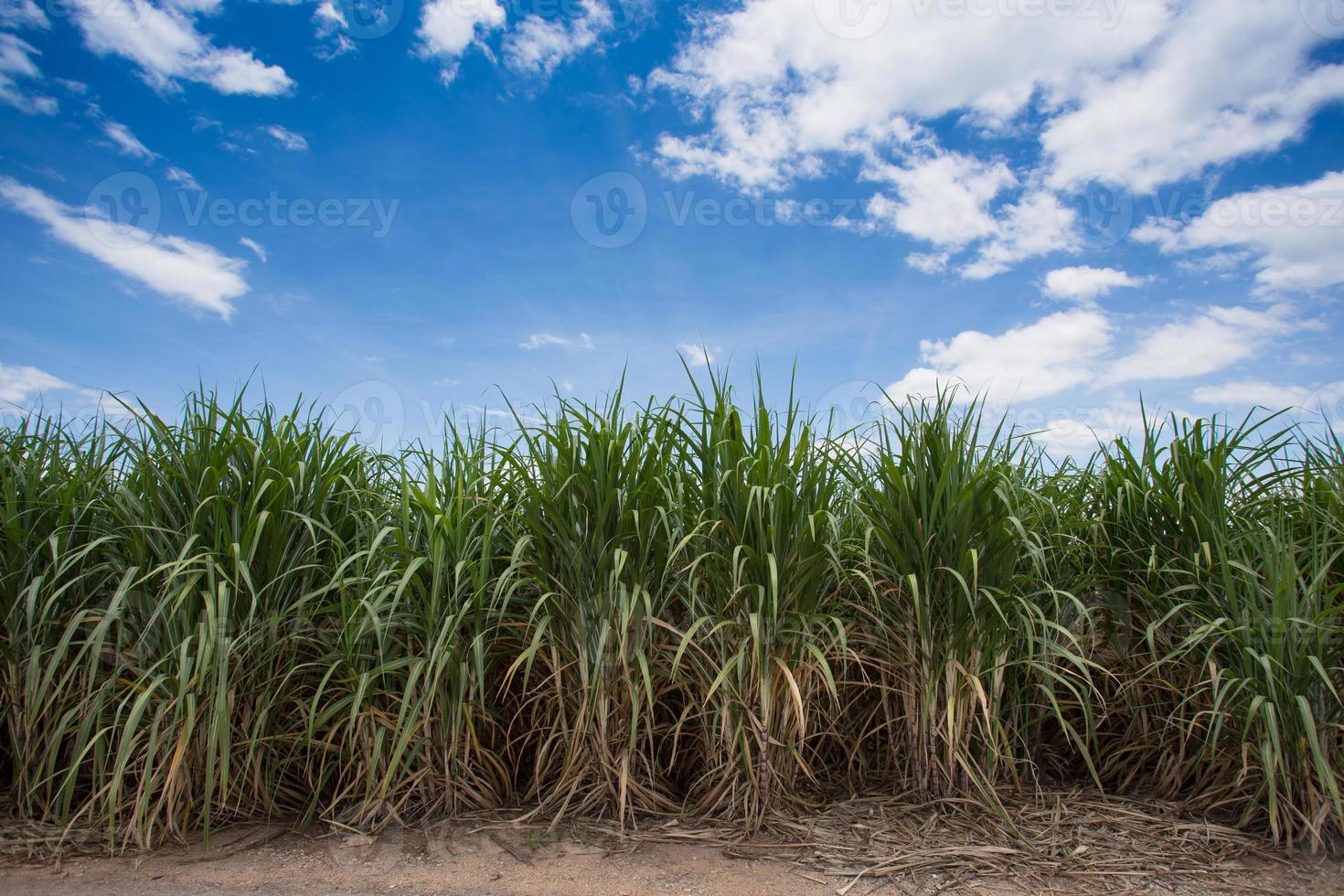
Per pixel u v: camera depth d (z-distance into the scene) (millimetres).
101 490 3176
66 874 2453
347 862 2549
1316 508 3188
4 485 3037
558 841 2686
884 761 3330
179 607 2738
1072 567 3391
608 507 2797
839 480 3299
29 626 2793
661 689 2988
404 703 2693
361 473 3510
